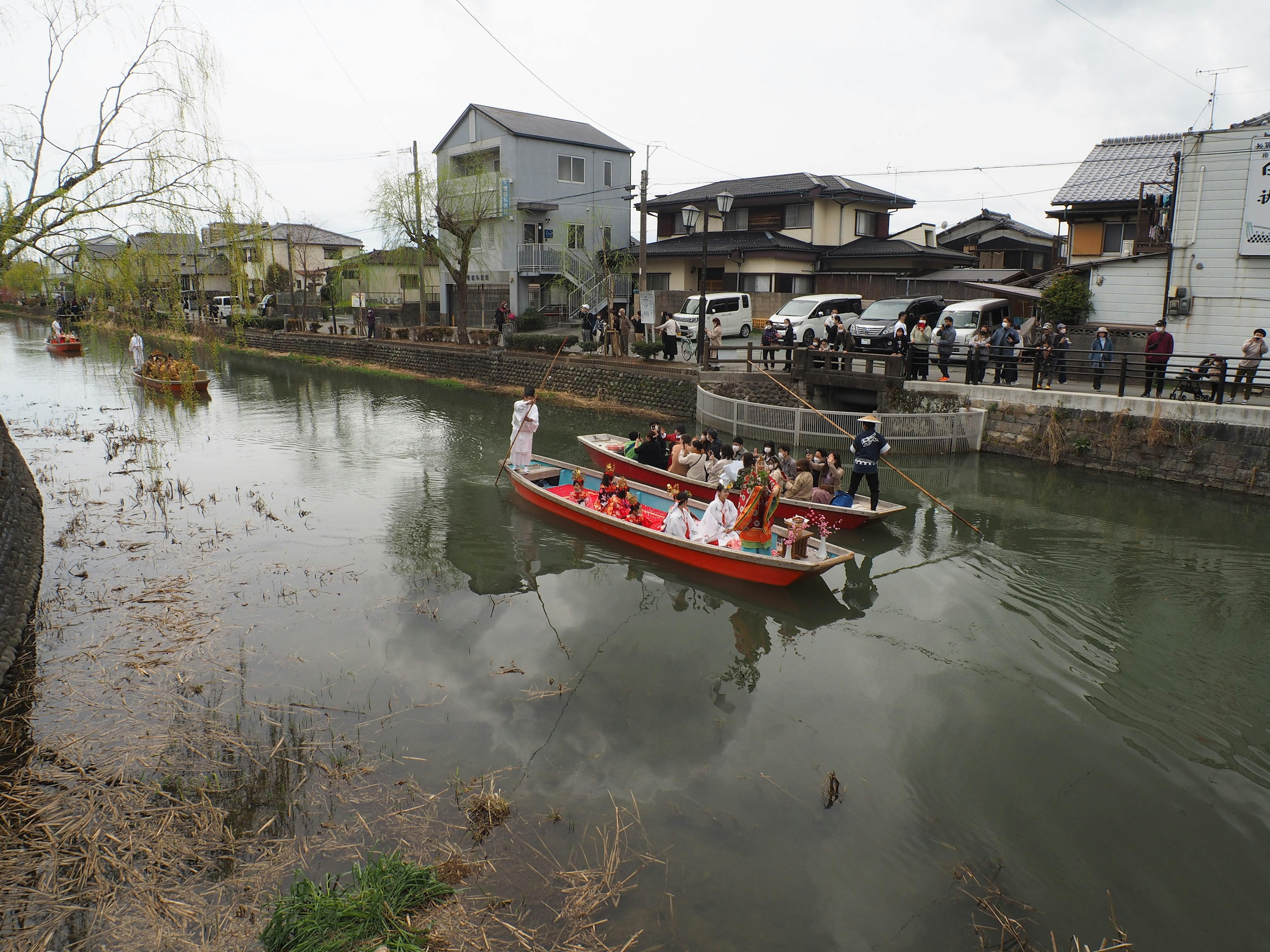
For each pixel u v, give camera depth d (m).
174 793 5.73
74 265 10.21
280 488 14.20
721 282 32.12
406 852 5.19
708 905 4.78
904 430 16.86
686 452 12.99
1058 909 4.79
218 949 4.32
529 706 7.08
